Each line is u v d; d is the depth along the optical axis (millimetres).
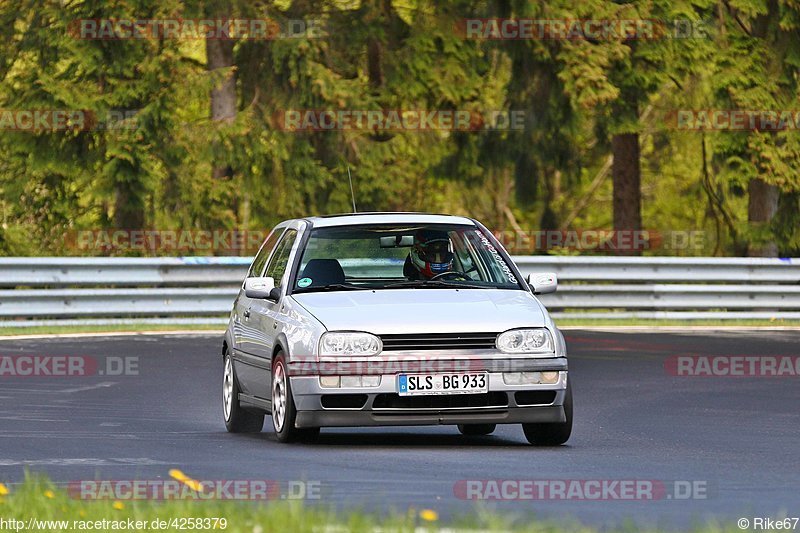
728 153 103250
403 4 116438
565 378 33156
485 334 32781
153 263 77312
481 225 37844
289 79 105125
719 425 39875
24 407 43969
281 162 106312
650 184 184500
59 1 100938
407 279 36344
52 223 110250
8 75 105250
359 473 28891
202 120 112562
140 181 100000
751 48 103438
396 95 110188
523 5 100562
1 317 83500
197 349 63375
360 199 108875
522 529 21156
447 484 27281
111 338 68188
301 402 32688
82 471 29562
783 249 109250
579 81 98188
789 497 26141
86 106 98938
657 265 84000
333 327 32688
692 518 23188
